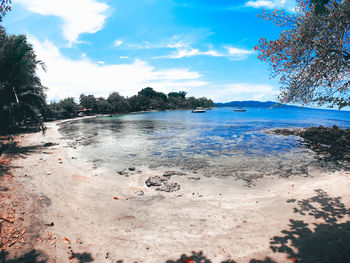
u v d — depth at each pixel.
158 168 12.84
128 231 5.75
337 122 56.69
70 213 6.68
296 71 6.51
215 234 5.53
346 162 13.70
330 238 4.84
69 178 10.17
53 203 7.26
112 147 19.47
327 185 8.88
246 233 5.47
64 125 43.97
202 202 7.78
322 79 6.09
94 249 4.91
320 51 5.79
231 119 63.72
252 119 64.56
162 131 32.62
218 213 6.82
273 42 6.67
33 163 12.39
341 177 10.38
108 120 60.03
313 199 7.29
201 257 4.55
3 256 4.39
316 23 5.90
